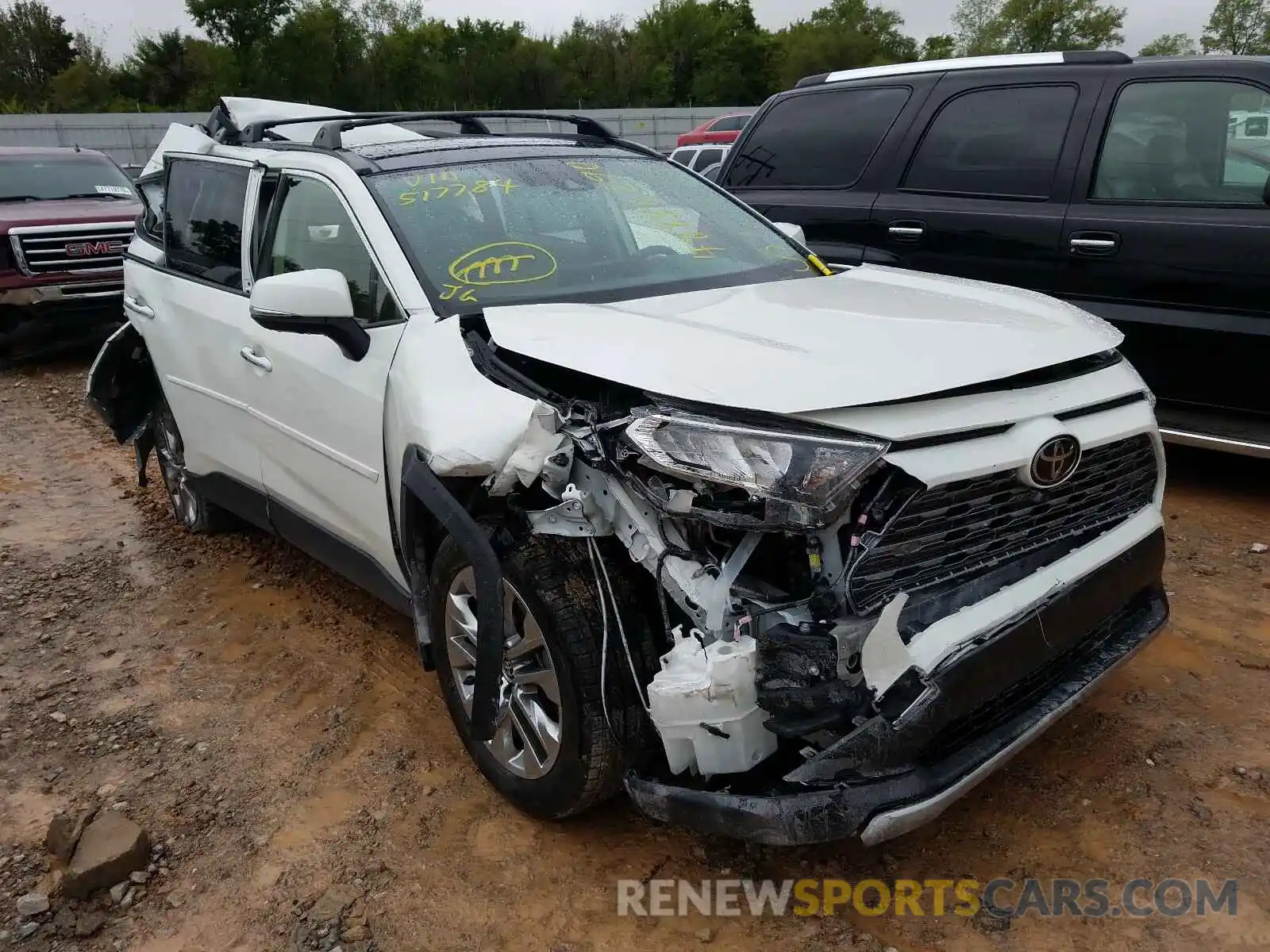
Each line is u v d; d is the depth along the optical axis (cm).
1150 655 366
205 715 363
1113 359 285
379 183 350
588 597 260
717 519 230
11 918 270
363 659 396
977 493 240
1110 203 495
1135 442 279
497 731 294
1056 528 268
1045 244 511
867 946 247
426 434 275
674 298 322
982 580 249
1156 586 305
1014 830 283
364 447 328
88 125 2950
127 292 508
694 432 234
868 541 225
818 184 601
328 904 269
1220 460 562
